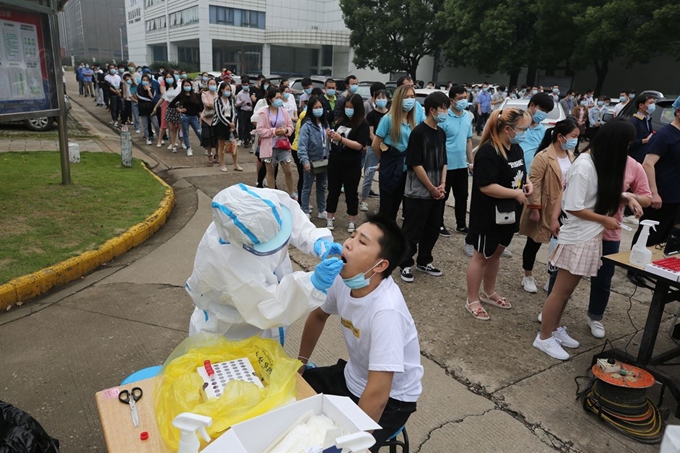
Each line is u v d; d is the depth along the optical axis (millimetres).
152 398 1654
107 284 4285
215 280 1747
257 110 7293
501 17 24312
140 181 7430
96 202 6137
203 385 1579
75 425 2600
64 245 4711
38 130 11445
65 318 3676
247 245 1681
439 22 29172
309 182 6180
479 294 4328
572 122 3926
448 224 6453
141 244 5293
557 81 30594
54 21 6109
